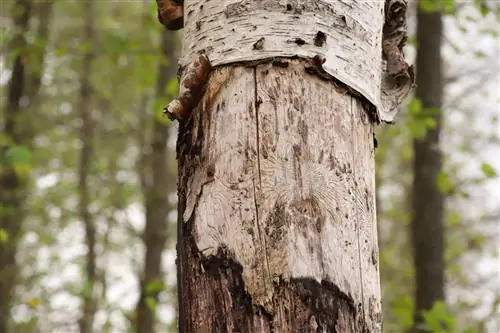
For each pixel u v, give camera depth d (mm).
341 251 1832
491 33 8508
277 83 1916
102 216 13734
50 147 14352
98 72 13844
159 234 11227
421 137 7973
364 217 1915
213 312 1821
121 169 14336
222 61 1981
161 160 11586
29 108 12922
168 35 11070
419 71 8805
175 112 2008
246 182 1861
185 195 1985
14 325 11492
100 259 14516
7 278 11383
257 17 1977
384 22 2371
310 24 1963
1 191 11422
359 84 1990
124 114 14766
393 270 13406
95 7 14883
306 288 1771
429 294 8258
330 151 1890
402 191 16875
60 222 13992
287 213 1821
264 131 1886
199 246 1875
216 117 1954
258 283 1789
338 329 1775
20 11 11969
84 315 11492
